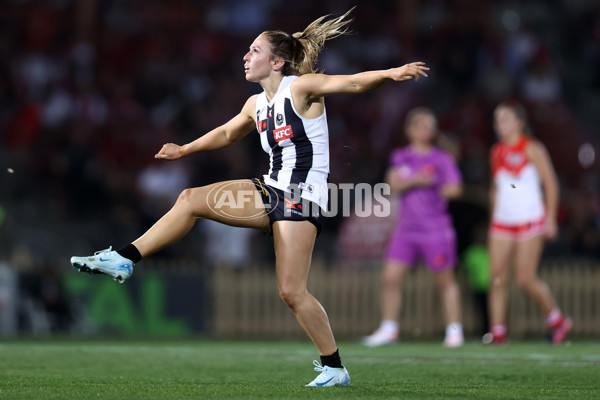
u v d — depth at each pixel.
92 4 73.44
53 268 45.72
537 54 77.62
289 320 48.12
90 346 34.91
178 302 46.75
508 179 35.53
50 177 60.66
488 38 79.25
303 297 17.58
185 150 19.41
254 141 65.88
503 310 36.34
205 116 68.44
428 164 36.34
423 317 48.22
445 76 75.19
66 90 66.94
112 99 67.56
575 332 48.56
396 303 37.31
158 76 70.00
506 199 35.59
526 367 24.83
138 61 71.38
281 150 17.94
